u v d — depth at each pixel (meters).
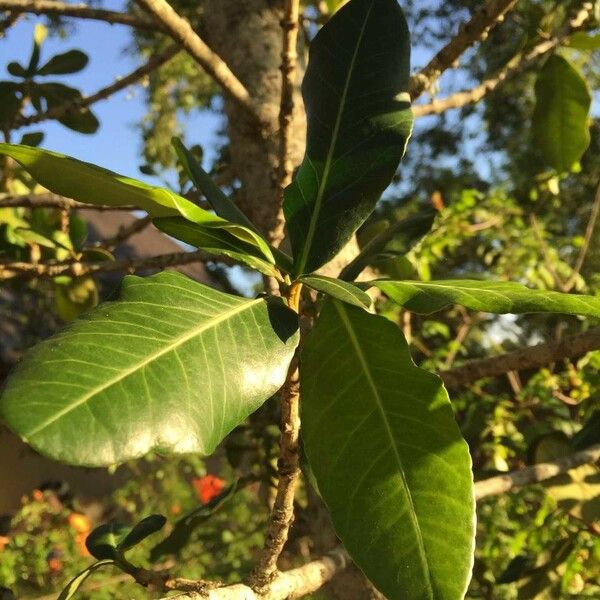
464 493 0.27
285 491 0.29
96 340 0.21
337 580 0.46
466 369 0.43
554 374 0.93
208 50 0.50
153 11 0.47
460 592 0.26
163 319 0.23
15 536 1.49
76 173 0.28
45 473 2.03
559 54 0.60
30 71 0.74
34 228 0.67
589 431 0.58
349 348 0.29
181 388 0.21
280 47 0.58
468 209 1.16
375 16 0.34
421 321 1.13
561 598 0.65
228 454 0.75
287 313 0.26
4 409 0.18
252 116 0.55
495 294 0.26
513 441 0.82
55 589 1.44
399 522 0.27
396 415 0.29
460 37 0.47
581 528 0.62
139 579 0.33
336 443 0.29
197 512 0.54
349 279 0.36
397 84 0.33
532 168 2.52
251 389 0.23
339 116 0.33
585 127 0.62
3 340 1.79
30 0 0.58
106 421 0.19
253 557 1.31
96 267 0.60
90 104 0.70
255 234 0.29
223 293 0.26
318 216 0.32
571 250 1.38
